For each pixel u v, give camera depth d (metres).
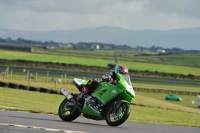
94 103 34.16
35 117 35.22
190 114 76.12
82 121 36.59
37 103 59.25
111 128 31.50
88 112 34.44
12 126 27.44
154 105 94.62
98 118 34.31
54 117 37.38
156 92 194.75
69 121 35.19
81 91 34.97
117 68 33.97
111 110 33.56
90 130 29.06
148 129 32.94
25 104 54.56
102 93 33.97
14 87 86.19
